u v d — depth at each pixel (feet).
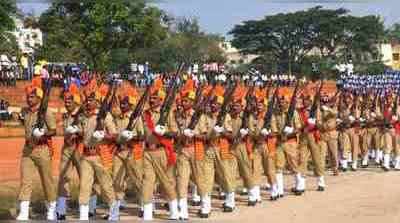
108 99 39.68
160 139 40.45
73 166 41.04
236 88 47.78
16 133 83.82
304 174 55.31
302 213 44.06
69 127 39.42
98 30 141.38
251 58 243.60
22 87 113.19
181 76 45.01
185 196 41.83
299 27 216.74
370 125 72.43
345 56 230.68
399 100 76.54
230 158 45.01
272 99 50.80
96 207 44.09
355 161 69.56
